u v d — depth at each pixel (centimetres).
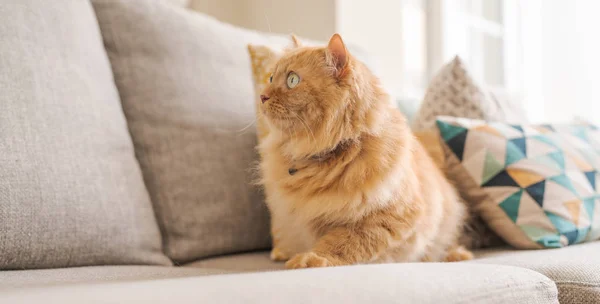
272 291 57
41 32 104
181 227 124
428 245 119
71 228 97
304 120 106
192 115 131
